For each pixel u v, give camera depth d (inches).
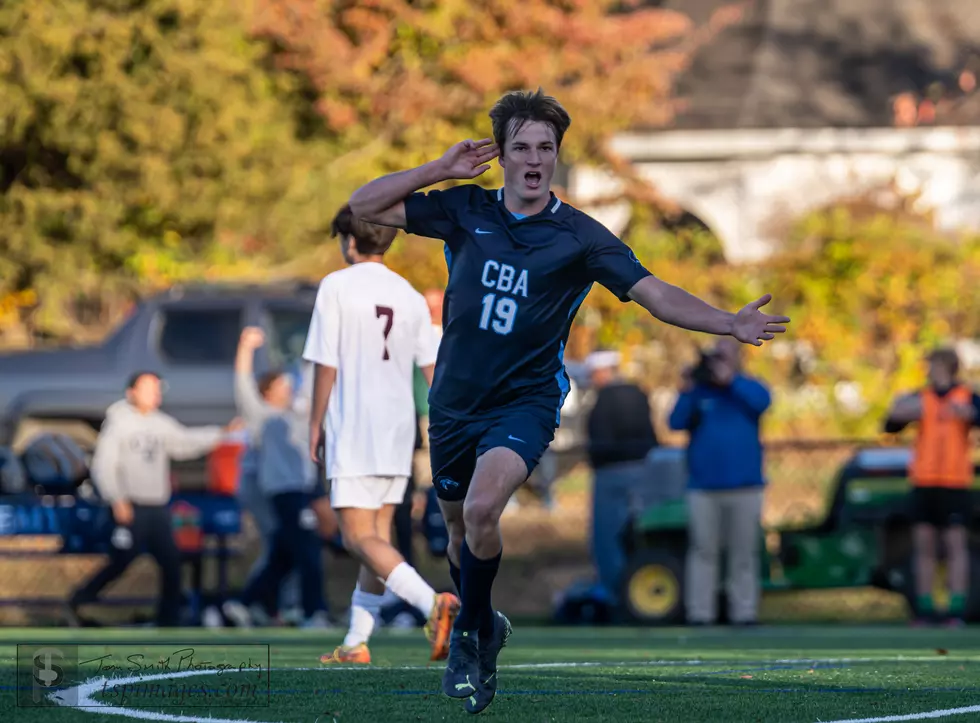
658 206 3233.3
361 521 946.7
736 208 3567.9
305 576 1610.5
